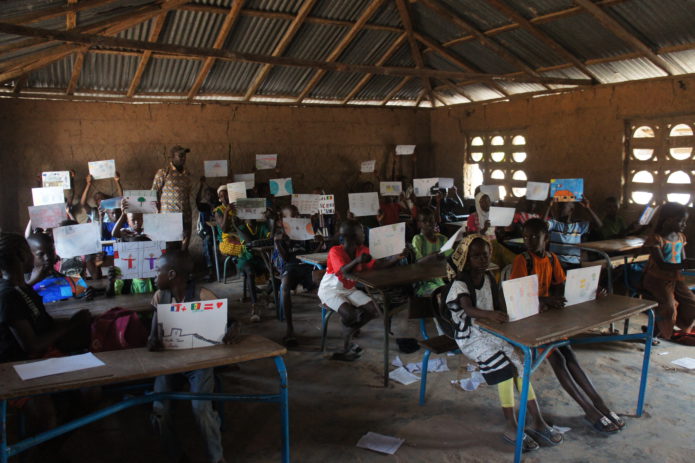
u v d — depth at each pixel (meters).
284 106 9.73
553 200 5.99
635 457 3.10
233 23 6.84
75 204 8.14
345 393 4.05
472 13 7.14
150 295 4.06
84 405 3.00
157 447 3.29
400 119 11.02
